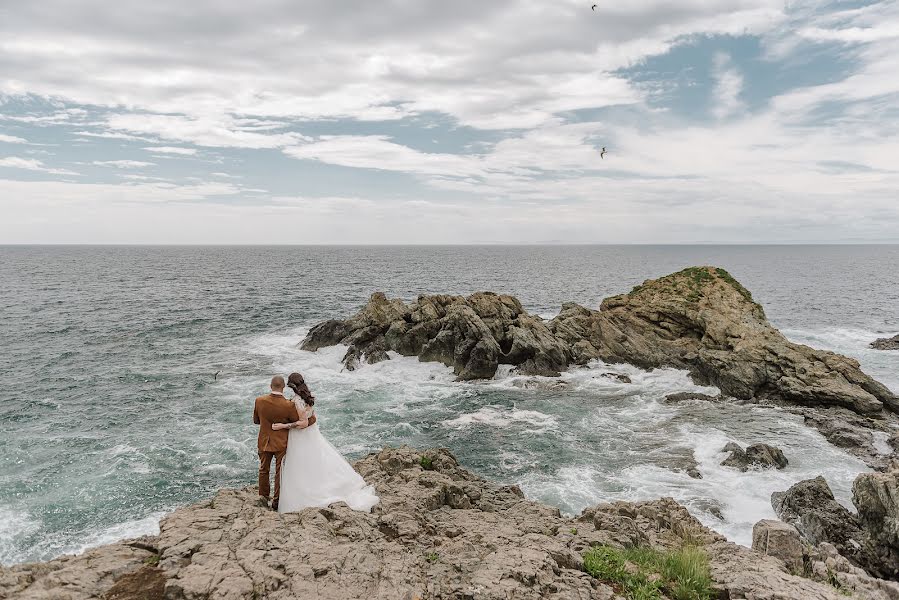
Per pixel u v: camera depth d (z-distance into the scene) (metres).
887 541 16.33
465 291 100.81
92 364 42.19
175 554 7.37
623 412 32.94
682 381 38.84
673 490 22.61
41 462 24.75
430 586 7.45
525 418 31.83
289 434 9.64
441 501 12.68
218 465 24.86
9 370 40.06
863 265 199.88
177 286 101.25
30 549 18.48
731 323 40.19
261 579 6.86
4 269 143.50
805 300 88.12
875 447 26.59
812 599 7.93
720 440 28.03
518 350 41.19
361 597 6.82
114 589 6.52
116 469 24.19
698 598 8.05
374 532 9.07
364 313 47.84
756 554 11.22
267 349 47.69
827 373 33.97
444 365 41.94
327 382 38.78
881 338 53.09
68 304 73.88
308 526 8.57
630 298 47.31
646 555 10.12
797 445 27.44
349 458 26.22
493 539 9.69
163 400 33.84
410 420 31.44
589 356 42.78
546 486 23.05
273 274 137.00
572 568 8.97
